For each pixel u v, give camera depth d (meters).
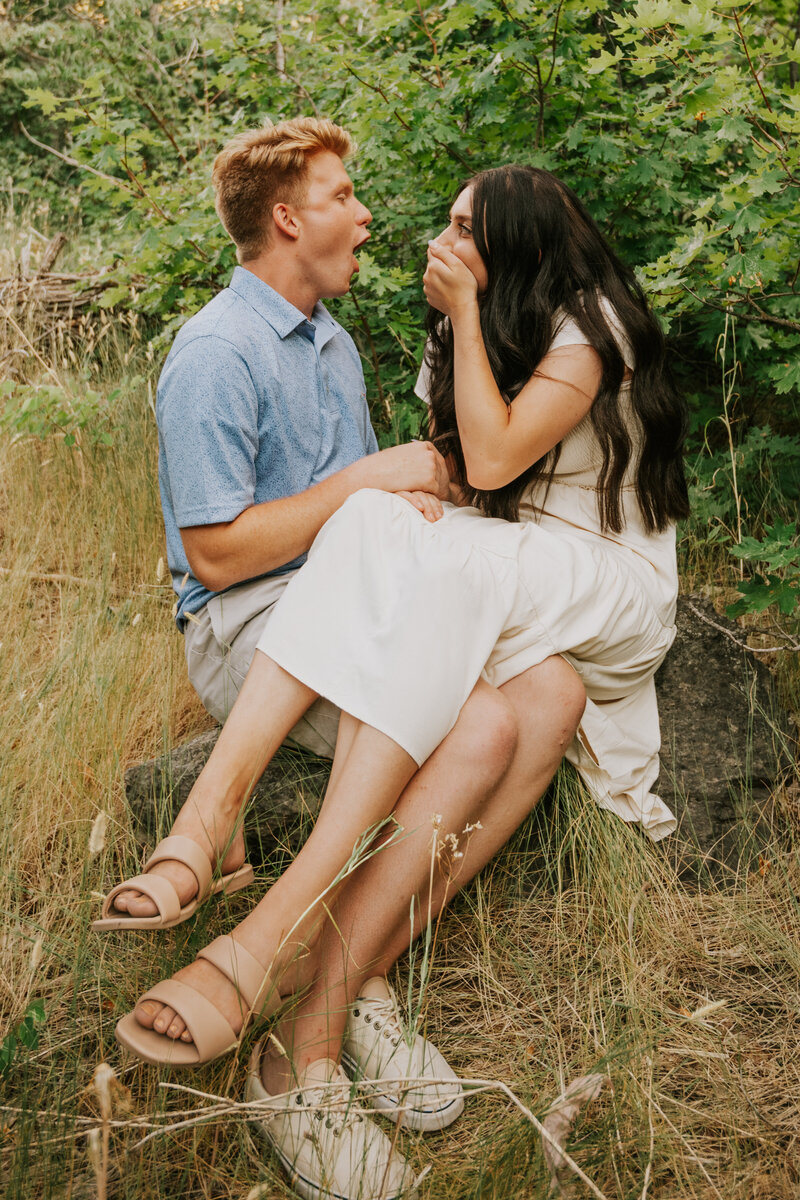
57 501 3.59
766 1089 1.73
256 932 1.56
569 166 3.30
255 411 2.07
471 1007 1.92
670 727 2.44
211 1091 1.63
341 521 1.88
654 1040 1.79
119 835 2.19
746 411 3.87
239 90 3.83
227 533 2.00
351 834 1.64
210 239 3.46
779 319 2.90
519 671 1.94
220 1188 1.53
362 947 1.69
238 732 1.78
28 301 4.52
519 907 2.12
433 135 3.16
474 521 2.12
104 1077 1.18
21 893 2.06
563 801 2.20
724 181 3.50
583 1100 1.53
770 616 2.92
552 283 2.13
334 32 3.50
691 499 3.24
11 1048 1.56
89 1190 1.48
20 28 8.40
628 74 3.74
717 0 2.53
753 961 1.99
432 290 2.15
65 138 8.62
